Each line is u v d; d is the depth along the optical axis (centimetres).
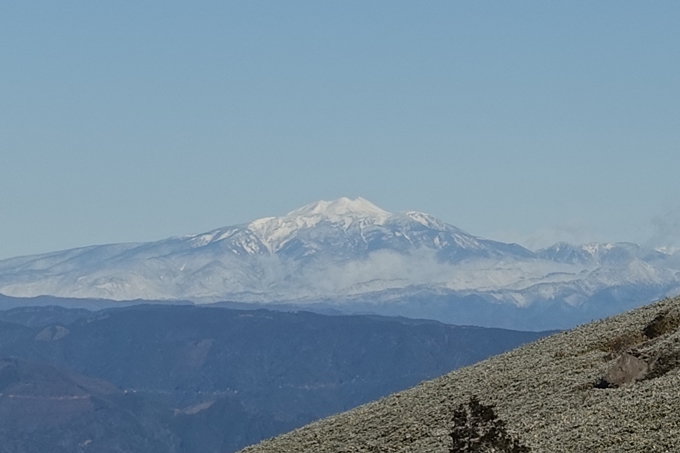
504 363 8612
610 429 5528
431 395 8262
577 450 5331
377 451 7206
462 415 5241
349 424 8150
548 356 8312
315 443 7862
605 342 8162
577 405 6606
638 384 6681
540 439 5700
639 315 8669
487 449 5134
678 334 7081
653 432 5312
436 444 6788
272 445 8181
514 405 7200
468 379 8388
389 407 8288
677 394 5778
